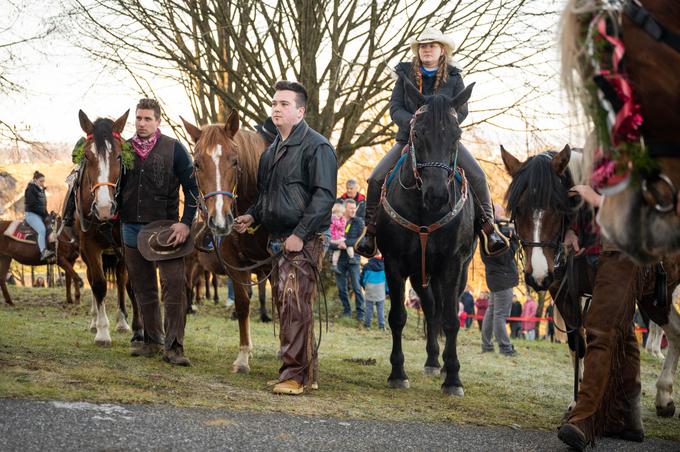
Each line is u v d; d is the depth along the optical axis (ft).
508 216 17.56
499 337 32.94
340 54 41.78
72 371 17.12
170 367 19.61
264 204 18.51
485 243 21.85
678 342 19.13
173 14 40.55
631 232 9.95
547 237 16.48
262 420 14.11
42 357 18.97
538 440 14.79
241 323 20.59
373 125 43.24
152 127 20.79
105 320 23.26
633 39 9.62
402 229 20.03
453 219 19.75
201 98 46.47
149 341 21.20
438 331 24.31
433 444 13.57
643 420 18.78
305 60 40.91
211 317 37.91
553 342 42.04
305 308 17.71
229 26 39.78
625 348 15.20
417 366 25.95
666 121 9.59
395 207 20.04
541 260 16.38
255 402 15.90
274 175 18.34
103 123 20.61
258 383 18.67
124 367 18.75
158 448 11.44
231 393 16.69
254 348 26.13
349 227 39.50
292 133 18.29
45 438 11.38
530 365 29.17
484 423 16.19
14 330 25.00
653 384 26.25
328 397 17.57
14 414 12.57
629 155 9.57
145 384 16.55
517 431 15.60
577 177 16.60
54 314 33.47
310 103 41.65
